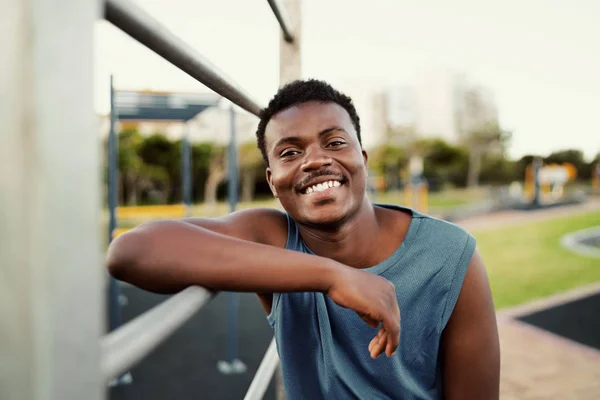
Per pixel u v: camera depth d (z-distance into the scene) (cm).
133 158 2117
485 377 110
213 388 370
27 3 28
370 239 107
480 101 5872
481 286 108
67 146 30
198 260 71
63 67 30
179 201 2338
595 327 496
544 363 411
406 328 104
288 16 139
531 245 1039
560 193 2445
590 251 951
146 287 73
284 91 106
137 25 46
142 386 373
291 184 101
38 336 28
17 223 28
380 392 107
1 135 28
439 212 1791
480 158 4150
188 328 524
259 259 72
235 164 449
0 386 29
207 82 76
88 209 32
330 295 75
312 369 111
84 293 32
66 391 30
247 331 516
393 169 3644
